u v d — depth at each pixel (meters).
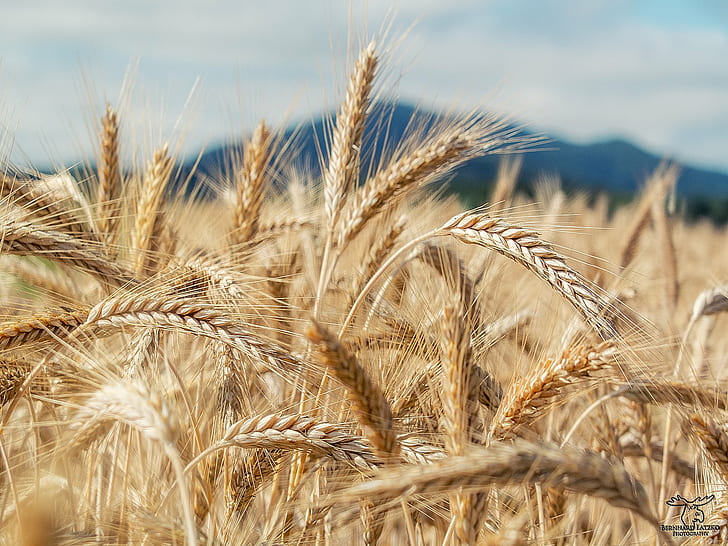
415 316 0.60
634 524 0.60
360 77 0.64
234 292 0.61
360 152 0.64
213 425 0.59
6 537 0.52
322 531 0.60
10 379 0.56
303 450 0.54
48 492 0.54
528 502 0.55
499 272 0.65
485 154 0.65
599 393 0.64
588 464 0.49
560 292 0.56
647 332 0.58
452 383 0.53
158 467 0.59
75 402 0.56
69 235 0.60
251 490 0.57
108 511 0.56
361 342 0.60
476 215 0.58
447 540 0.53
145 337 0.58
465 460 0.48
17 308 0.58
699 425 0.56
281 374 0.55
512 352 0.65
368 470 0.53
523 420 0.54
